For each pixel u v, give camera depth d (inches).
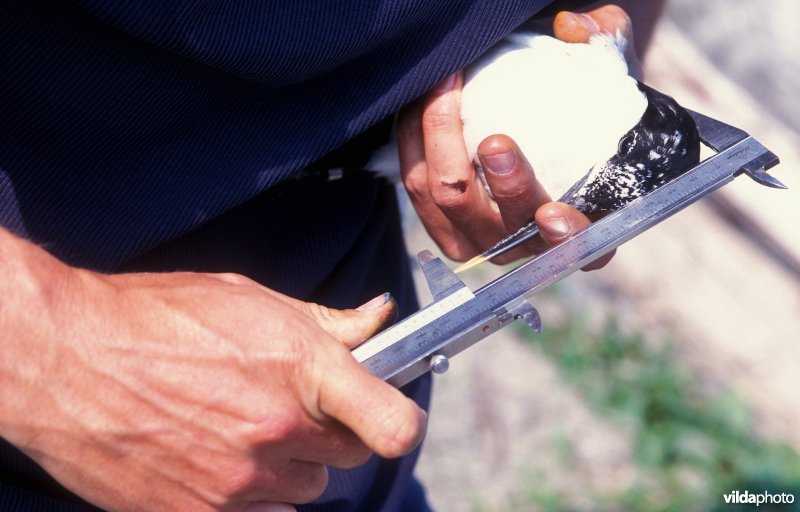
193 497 63.9
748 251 203.2
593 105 87.7
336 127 76.7
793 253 200.1
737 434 183.2
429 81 79.9
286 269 85.0
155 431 61.4
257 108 74.1
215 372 61.5
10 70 65.9
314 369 61.7
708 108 209.5
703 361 197.3
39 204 69.8
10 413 60.0
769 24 216.5
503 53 90.4
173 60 68.8
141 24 65.1
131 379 60.6
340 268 90.4
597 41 93.0
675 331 201.0
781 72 215.3
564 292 206.8
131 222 72.2
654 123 87.4
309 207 85.5
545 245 90.3
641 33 112.1
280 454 63.3
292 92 75.1
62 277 61.1
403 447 61.3
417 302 108.5
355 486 92.7
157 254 77.3
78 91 67.6
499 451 176.7
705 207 207.2
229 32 67.9
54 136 68.6
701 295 202.1
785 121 213.6
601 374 192.4
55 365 59.8
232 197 74.2
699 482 175.5
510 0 81.6
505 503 168.4
